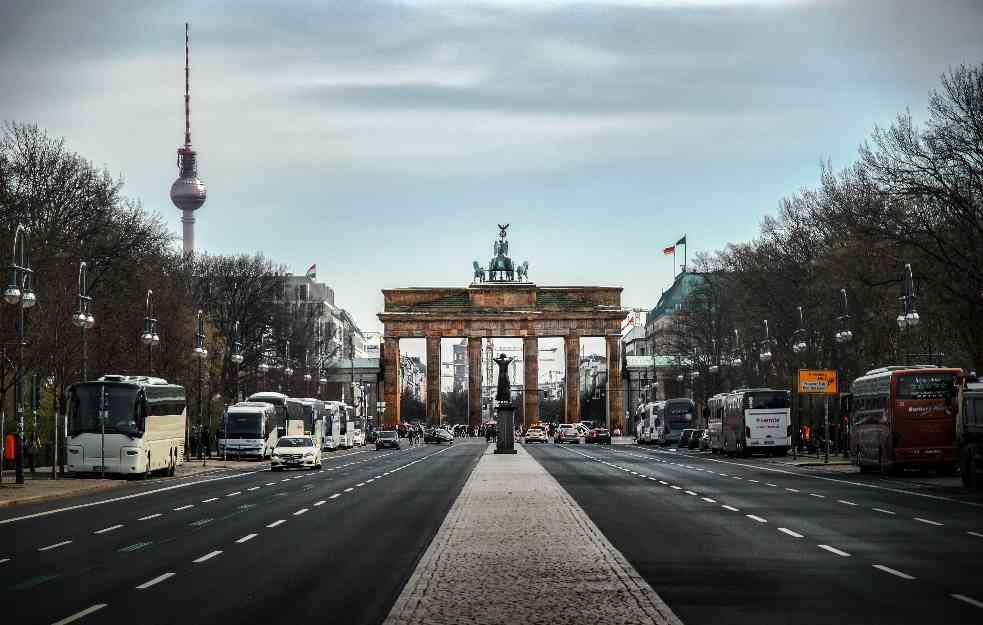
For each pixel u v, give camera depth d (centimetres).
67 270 7412
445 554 2569
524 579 2162
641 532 3150
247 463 8906
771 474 6494
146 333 7438
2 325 5912
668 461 8619
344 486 5578
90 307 8100
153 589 2155
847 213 7694
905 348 8675
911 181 6844
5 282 6397
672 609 1877
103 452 6300
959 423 5241
